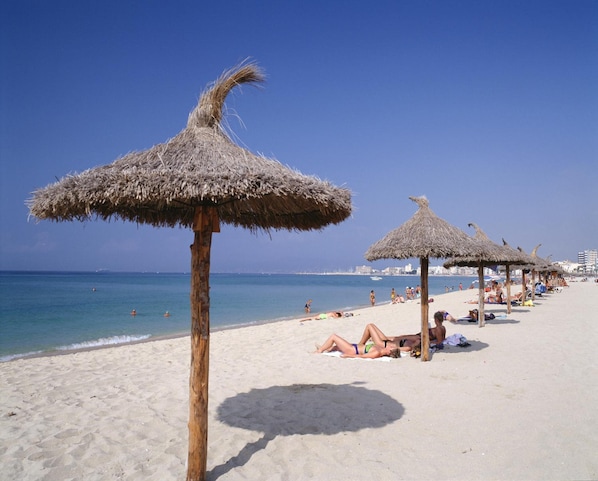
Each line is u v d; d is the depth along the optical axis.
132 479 3.65
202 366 3.53
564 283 46.19
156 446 4.34
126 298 37.12
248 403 5.77
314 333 13.53
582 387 6.24
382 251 7.75
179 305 29.77
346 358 8.68
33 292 46.44
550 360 8.11
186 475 3.57
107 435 4.65
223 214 4.88
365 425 4.85
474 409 5.34
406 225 8.21
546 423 4.82
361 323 16.20
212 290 58.16
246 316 23.61
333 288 67.94
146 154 3.52
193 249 3.56
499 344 9.94
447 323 14.66
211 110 4.08
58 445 4.39
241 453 4.13
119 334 16.25
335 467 3.84
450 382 6.60
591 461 3.89
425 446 4.27
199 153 3.53
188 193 2.96
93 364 8.81
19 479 3.69
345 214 4.07
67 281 89.00
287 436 4.55
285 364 8.30
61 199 3.09
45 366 8.62
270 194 3.36
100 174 3.06
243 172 3.13
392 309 23.50
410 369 7.52
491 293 28.89
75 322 20.11
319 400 5.82
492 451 4.13
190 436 3.54
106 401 5.95
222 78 4.18
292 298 40.88
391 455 4.07
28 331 17.11
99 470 3.82
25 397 6.21
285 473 3.73
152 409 5.56
